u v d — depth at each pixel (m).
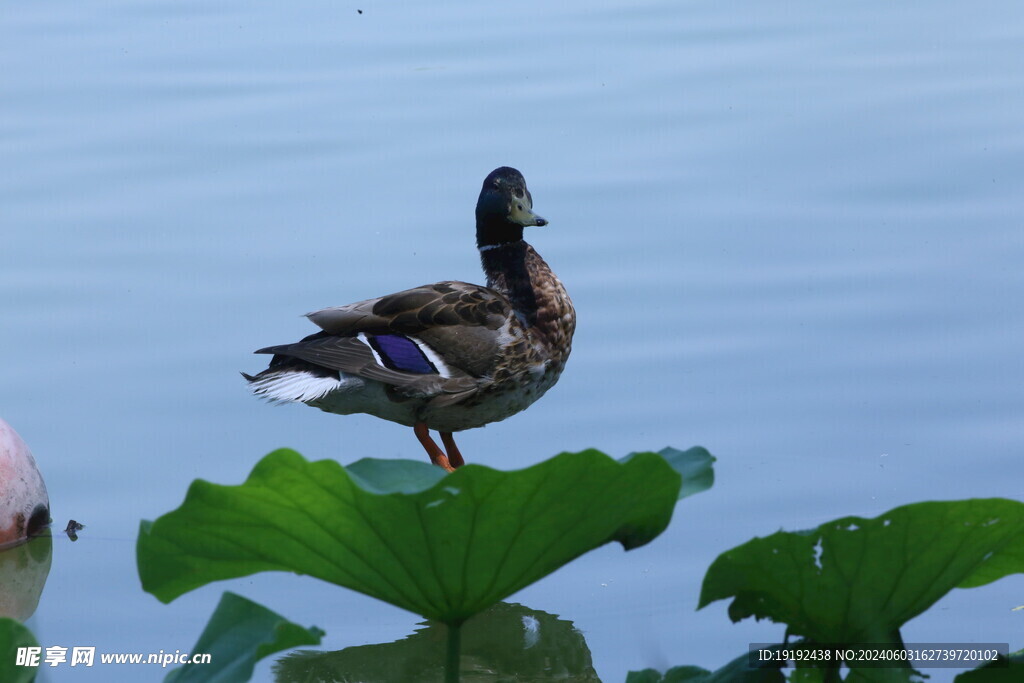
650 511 4.21
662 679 5.01
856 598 4.42
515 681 7.22
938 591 4.42
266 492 4.04
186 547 4.23
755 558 4.31
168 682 4.02
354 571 4.30
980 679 4.82
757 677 4.64
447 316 11.05
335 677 7.27
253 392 10.72
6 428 9.51
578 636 7.79
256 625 4.18
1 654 4.08
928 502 4.18
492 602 4.39
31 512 9.38
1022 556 4.54
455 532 4.14
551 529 4.16
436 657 7.60
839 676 4.61
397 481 4.59
